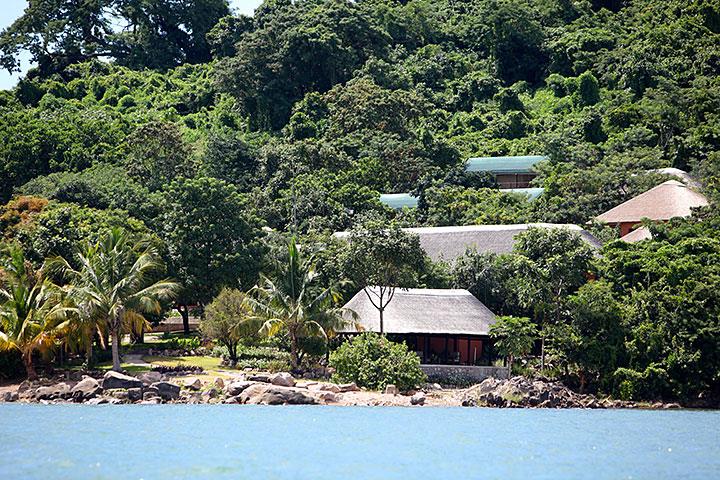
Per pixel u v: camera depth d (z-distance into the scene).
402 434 160.75
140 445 145.12
